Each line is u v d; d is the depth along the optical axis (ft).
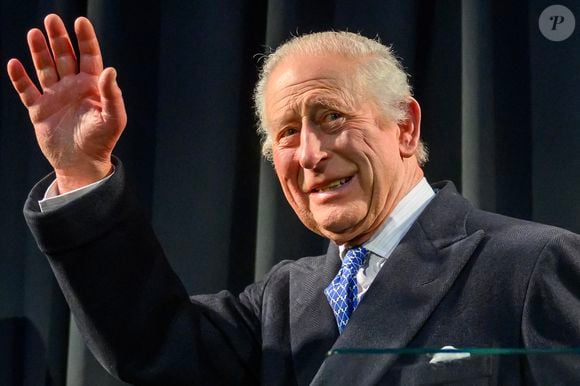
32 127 19.35
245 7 19.69
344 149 13.03
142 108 19.40
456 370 7.89
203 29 19.40
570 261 12.31
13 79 13.16
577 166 18.08
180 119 19.26
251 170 19.42
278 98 13.47
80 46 13.10
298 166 13.37
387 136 13.48
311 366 13.23
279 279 14.97
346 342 12.26
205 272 18.83
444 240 13.14
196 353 14.08
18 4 19.86
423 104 19.33
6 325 19.02
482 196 18.04
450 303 12.41
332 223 13.07
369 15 18.85
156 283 13.84
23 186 19.42
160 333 13.92
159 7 19.69
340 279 13.61
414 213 13.75
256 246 18.74
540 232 12.66
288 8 18.94
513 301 12.15
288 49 13.83
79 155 13.04
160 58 19.47
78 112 13.14
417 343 12.16
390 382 7.91
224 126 19.13
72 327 18.31
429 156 19.19
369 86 13.37
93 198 12.97
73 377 18.20
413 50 18.90
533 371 7.80
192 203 19.03
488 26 18.38
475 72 18.29
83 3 20.15
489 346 11.93
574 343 11.76
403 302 12.50
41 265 18.79
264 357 13.85
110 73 12.46
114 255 13.34
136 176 19.21
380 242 13.57
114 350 13.52
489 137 18.17
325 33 13.98
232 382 14.43
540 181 18.13
